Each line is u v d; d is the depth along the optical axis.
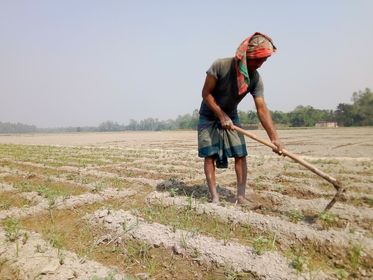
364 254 3.29
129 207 5.27
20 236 3.96
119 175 8.03
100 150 15.98
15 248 3.63
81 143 24.80
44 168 9.61
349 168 8.64
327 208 4.12
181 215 4.58
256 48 4.32
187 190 5.98
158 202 5.16
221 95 4.72
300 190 5.95
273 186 6.25
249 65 4.44
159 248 3.64
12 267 3.29
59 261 3.33
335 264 3.29
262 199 5.32
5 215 4.98
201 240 3.62
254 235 3.90
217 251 3.38
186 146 19.81
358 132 38.41
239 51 4.38
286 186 6.27
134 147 18.91
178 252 3.49
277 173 7.86
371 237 3.63
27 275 3.14
